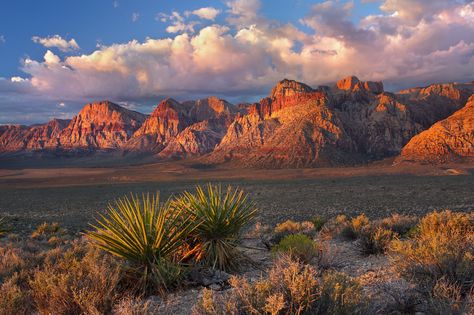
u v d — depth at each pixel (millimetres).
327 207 52781
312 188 97062
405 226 12508
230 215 7285
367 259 7973
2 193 113938
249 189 101625
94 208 61375
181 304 5215
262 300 3594
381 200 60125
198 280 6238
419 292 4328
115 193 100125
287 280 3783
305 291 3602
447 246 5129
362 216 14227
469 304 3709
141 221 6090
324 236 13977
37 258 8797
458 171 141625
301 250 7184
